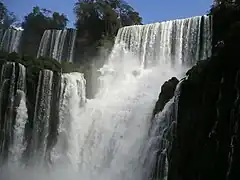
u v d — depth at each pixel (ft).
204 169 91.25
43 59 153.48
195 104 98.02
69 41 183.83
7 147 139.03
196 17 152.66
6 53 153.69
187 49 152.35
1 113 141.18
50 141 142.20
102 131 137.90
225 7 117.70
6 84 143.02
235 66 90.43
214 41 121.90
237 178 84.28
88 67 167.53
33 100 143.95
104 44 172.65
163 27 161.27
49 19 213.66
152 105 131.13
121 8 206.90
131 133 130.31
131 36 168.86
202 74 97.55
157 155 114.83
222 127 89.45
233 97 89.61
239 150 83.76
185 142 97.35
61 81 147.23
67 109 145.59
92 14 182.80
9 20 238.68
